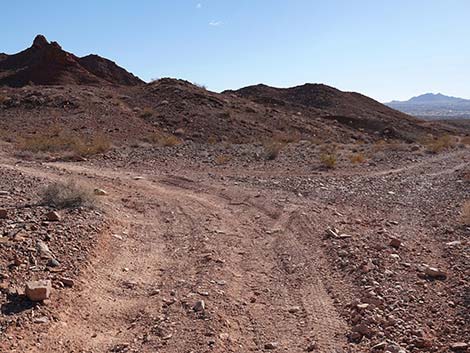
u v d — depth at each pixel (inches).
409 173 834.8
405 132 2271.2
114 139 1144.2
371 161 986.7
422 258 333.4
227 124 1457.9
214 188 621.6
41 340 214.1
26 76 2215.8
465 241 370.0
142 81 2775.6
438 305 253.1
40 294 242.4
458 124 4202.8
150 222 440.1
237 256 353.7
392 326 230.5
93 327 235.1
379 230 407.8
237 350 217.0
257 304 269.6
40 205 410.0
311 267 325.7
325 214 473.1
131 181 647.1
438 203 547.5
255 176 746.8
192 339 221.3
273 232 418.3
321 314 254.2
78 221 373.4
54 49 2305.6
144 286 289.7
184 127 1379.2
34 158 845.8
